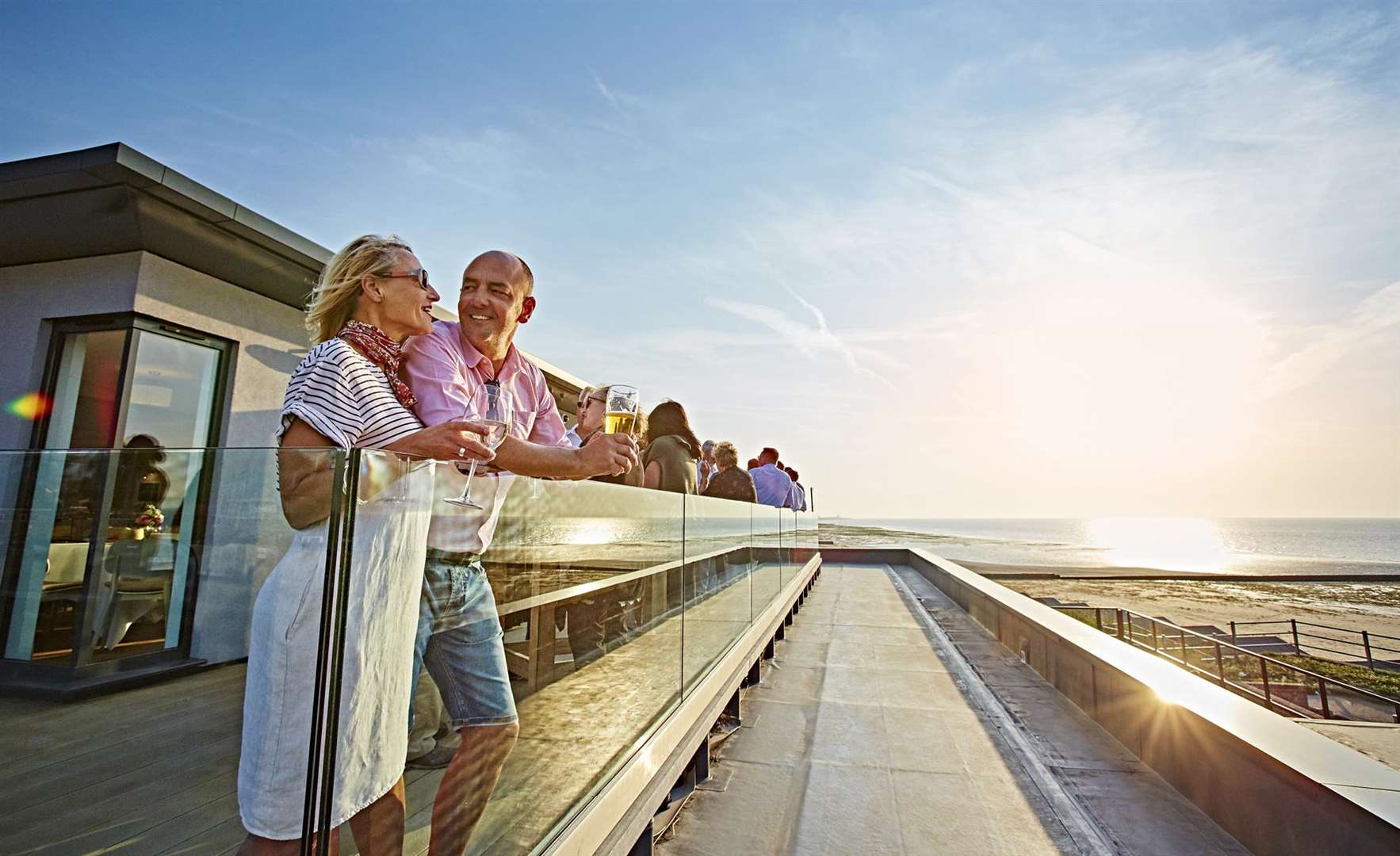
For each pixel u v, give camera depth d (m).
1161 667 3.24
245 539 0.88
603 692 1.76
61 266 4.05
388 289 1.39
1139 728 3.06
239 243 4.02
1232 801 2.30
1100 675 3.56
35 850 0.79
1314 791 1.84
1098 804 2.58
